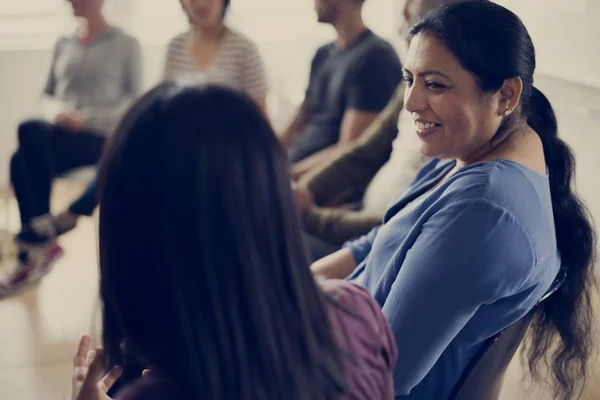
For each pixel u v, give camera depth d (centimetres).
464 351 129
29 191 295
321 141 264
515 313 129
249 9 397
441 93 127
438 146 132
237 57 292
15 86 395
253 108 77
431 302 121
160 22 394
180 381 77
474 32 122
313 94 270
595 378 212
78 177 305
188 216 73
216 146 74
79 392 86
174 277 74
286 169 79
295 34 396
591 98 255
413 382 125
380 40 250
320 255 214
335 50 262
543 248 124
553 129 139
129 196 74
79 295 293
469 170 127
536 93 139
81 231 350
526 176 125
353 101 249
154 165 73
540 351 143
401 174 217
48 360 251
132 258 75
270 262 77
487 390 127
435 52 125
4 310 281
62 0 410
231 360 75
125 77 325
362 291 94
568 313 137
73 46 326
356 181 229
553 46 273
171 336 76
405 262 125
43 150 294
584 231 136
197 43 294
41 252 299
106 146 77
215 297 74
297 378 78
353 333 89
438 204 126
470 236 119
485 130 128
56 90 332
